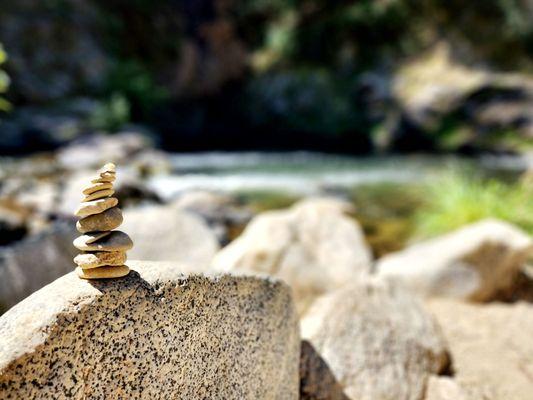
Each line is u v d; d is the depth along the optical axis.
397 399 1.11
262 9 11.62
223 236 3.01
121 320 0.66
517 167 7.05
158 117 10.62
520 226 2.75
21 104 7.81
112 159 6.05
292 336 1.01
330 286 1.67
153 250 1.66
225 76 11.80
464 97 8.91
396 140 9.49
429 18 10.05
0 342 0.58
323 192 4.86
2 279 1.47
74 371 0.61
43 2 8.61
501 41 9.27
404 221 3.67
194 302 0.76
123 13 10.18
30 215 2.71
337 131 10.20
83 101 8.30
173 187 4.91
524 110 8.46
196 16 11.64
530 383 1.27
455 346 1.48
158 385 0.69
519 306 1.87
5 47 7.87
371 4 10.34
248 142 10.98
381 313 1.30
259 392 0.88
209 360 0.78
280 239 1.73
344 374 1.11
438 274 1.93
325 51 10.95
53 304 0.62
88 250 0.66
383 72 10.18
